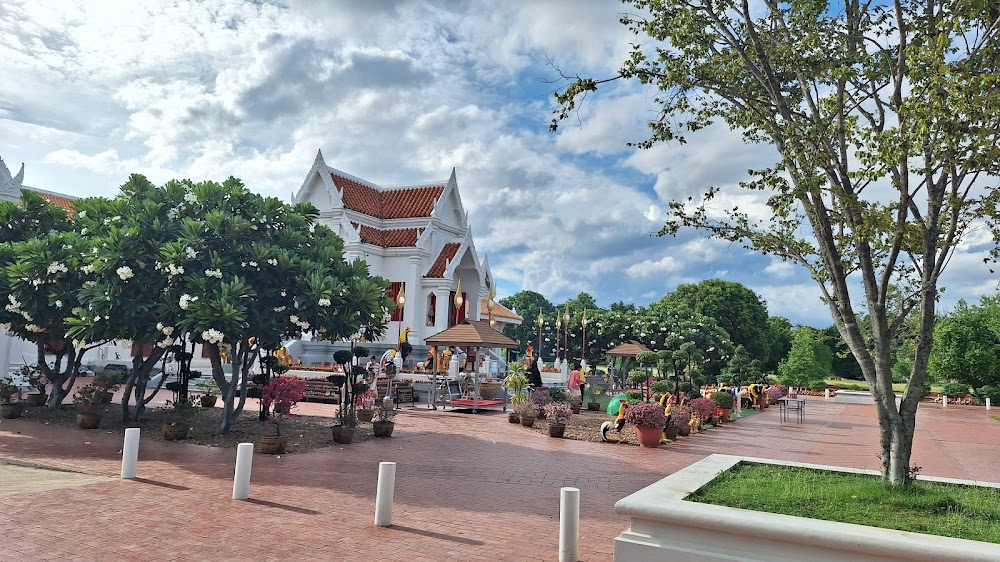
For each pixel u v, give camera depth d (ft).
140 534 25.79
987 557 16.24
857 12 25.59
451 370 101.24
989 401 132.16
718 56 26.76
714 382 153.69
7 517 27.50
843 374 247.50
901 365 186.09
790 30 26.81
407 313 118.01
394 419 69.77
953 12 21.90
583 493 36.70
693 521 19.34
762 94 27.99
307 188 123.13
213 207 52.95
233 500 31.86
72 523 26.91
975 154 21.04
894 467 24.27
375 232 124.67
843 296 25.02
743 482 25.16
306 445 49.96
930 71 20.53
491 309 126.52
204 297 46.70
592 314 177.06
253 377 60.75
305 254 54.85
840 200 24.13
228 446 47.91
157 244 48.93
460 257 122.52
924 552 16.79
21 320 55.88
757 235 28.14
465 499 34.19
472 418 74.90
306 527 27.63
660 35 26.35
